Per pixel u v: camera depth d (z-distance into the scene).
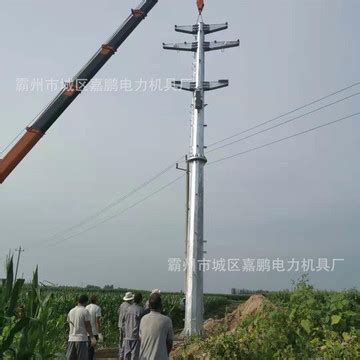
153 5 18.19
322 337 7.57
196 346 9.60
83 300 10.54
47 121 14.65
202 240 21.97
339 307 8.02
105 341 21.70
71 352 10.20
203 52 24.61
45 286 7.79
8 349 6.22
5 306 6.24
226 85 23.61
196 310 20.89
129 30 17.23
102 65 16.28
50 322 8.04
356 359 6.56
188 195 22.80
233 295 60.62
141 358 7.39
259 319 8.27
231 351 7.60
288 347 7.10
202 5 25.22
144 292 43.53
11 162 13.97
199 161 22.70
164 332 7.39
